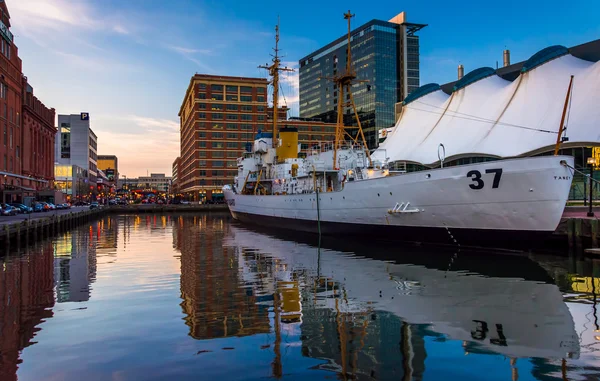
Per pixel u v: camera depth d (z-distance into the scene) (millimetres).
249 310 11656
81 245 29875
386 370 7660
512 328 9891
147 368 7773
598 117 41312
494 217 20094
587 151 41250
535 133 46031
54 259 22469
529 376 7387
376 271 17438
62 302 12672
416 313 11219
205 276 16906
